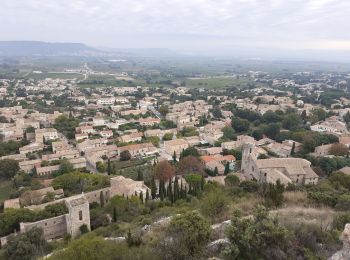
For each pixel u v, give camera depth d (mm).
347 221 48969
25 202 110062
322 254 39688
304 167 126312
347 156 163000
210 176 143875
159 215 77000
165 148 190000
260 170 122188
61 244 72062
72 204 81938
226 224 50938
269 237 39781
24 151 180875
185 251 42312
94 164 166250
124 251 45000
